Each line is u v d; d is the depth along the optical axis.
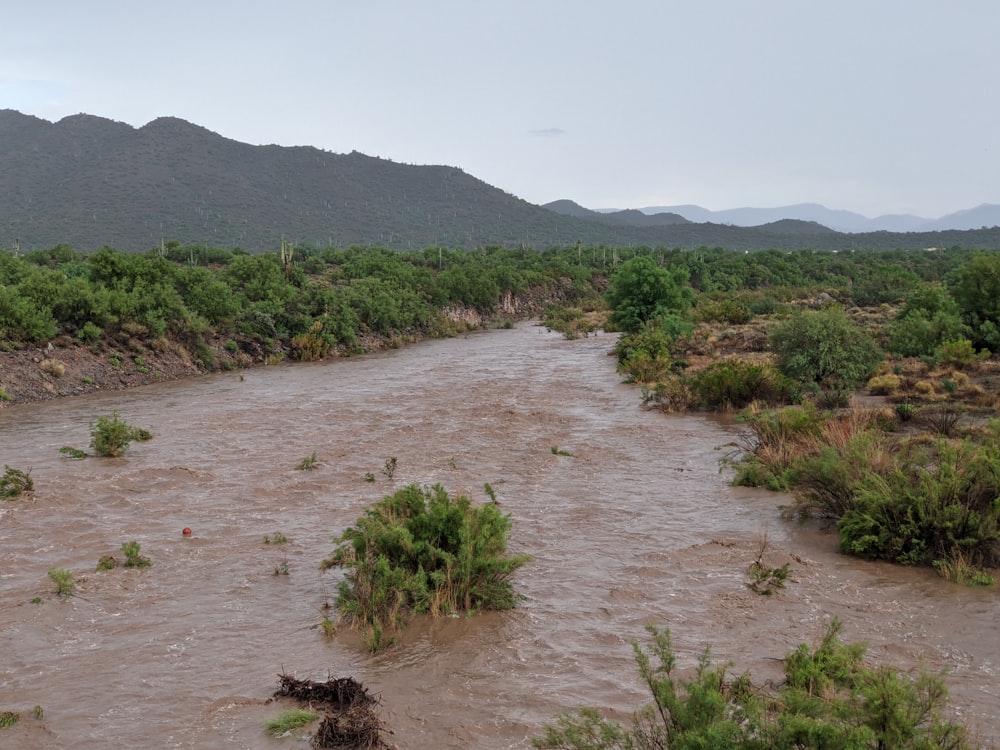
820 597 7.24
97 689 5.66
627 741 4.24
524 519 9.97
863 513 8.57
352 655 6.18
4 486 11.12
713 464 12.95
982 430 11.95
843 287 65.06
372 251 69.88
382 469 12.84
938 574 7.80
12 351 21.56
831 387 18.31
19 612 7.08
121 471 12.70
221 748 4.85
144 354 25.02
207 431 16.39
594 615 6.91
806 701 4.27
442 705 5.34
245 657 6.17
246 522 9.95
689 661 5.89
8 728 5.11
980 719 4.93
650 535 9.26
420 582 6.95
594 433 15.88
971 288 24.73
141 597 7.45
